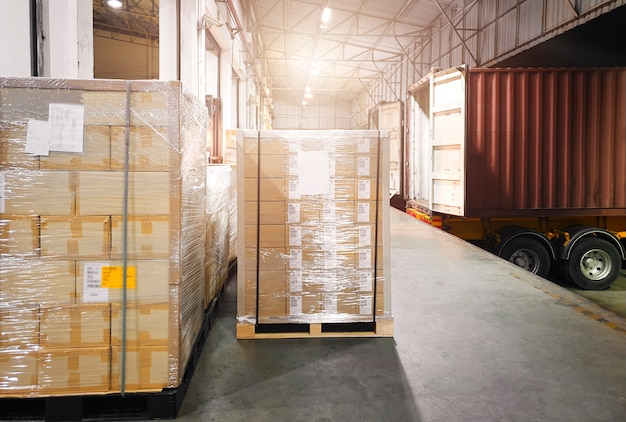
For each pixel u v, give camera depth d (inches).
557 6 350.6
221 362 108.8
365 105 1141.1
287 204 121.3
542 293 166.2
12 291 84.0
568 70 245.8
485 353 114.6
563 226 267.6
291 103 1328.7
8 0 119.2
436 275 190.5
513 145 250.1
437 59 638.5
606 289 259.1
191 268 99.7
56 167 84.2
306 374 102.9
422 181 358.3
